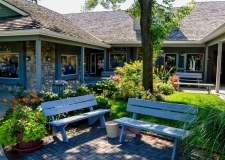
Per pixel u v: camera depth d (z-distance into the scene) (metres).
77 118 3.93
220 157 2.15
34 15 8.48
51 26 8.09
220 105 2.96
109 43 12.83
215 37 8.94
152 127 3.37
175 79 10.19
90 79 13.12
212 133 2.34
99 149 3.40
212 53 12.94
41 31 6.69
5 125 3.23
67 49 11.27
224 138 2.30
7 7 8.70
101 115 4.52
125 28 13.95
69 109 4.19
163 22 8.17
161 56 13.36
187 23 13.41
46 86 9.54
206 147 2.31
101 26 14.62
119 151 3.33
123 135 3.71
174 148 2.99
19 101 4.33
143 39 7.32
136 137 3.95
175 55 13.23
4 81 9.44
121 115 5.25
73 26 11.95
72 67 11.98
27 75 8.99
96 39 12.32
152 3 7.83
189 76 11.72
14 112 3.53
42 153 3.24
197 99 7.30
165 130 3.19
